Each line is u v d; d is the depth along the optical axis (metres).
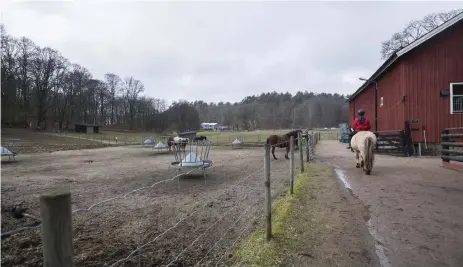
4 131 45.81
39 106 58.28
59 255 1.45
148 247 3.71
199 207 5.46
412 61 12.98
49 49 59.69
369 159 7.75
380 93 17.39
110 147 29.84
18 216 2.16
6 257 3.48
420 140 12.78
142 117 86.69
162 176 9.49
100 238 4.03
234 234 4.01
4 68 49.41
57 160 15.96
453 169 8.29
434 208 4.72
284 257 3.16
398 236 3.68
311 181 7.01
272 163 11.95
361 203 5.09
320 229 3.92
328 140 31.44
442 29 12.15
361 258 3.14
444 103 12.56
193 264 3.22
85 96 70.50
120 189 7.41
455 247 3.35
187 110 90.88
